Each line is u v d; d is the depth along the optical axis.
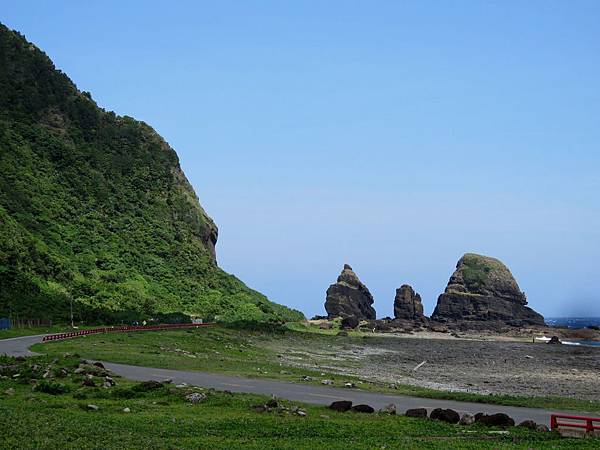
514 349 167.62
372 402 47.19
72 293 142.62
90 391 42.75
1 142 195.62
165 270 188.38
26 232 155.50
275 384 54.81
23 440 27.62
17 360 53.84
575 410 47.03
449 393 53.66
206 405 40.34
